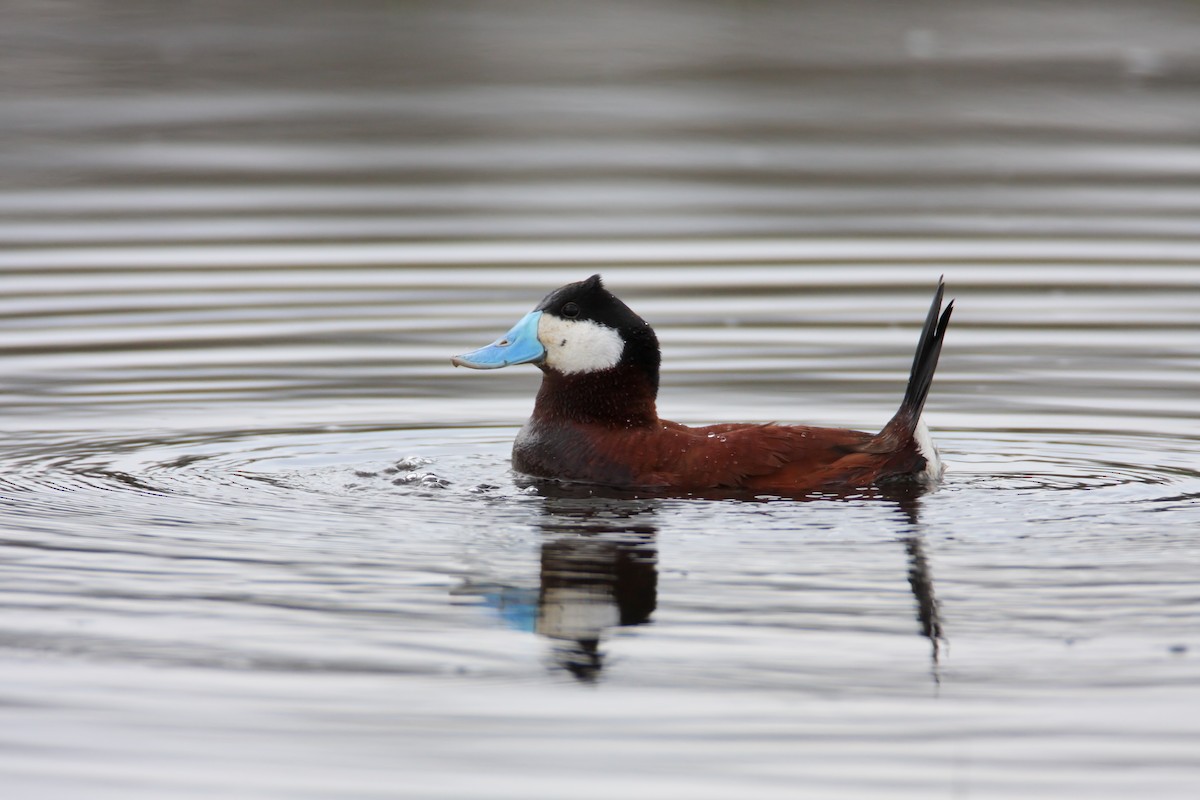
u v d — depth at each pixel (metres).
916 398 10.42
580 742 6.89
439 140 24.34
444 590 8.52
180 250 18.31
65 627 8.03
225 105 26.17
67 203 20.56
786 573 8.71
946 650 7.70
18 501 10.09
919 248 18.42
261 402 12.95
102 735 6.96
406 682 7.45
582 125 25.36
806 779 6.57
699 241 18.81
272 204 20.62
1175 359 14.02
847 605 8.26
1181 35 31.44
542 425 10.91
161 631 7.99
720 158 23.50
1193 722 7.00
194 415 12.52
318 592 8.48
